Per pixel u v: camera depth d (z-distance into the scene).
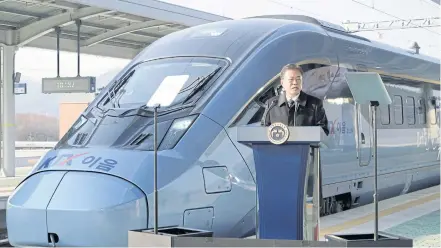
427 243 6.41
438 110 12.12
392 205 9.38
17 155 32.69
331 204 8.45
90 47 16.08
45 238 5.67
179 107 6.34
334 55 8.21
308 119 5.40
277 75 6.97
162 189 5.62
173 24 13.31
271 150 4.62
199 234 4.86
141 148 5.94
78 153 6.09
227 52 6.87
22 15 13.44
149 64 7.19
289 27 7.53
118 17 13.31
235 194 6.31
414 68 11.05
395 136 10.00
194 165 5.94
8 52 14.99
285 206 4.66
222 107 6.36
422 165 11.24
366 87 4.65
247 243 4.50
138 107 6.55
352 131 8.50
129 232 4.99
